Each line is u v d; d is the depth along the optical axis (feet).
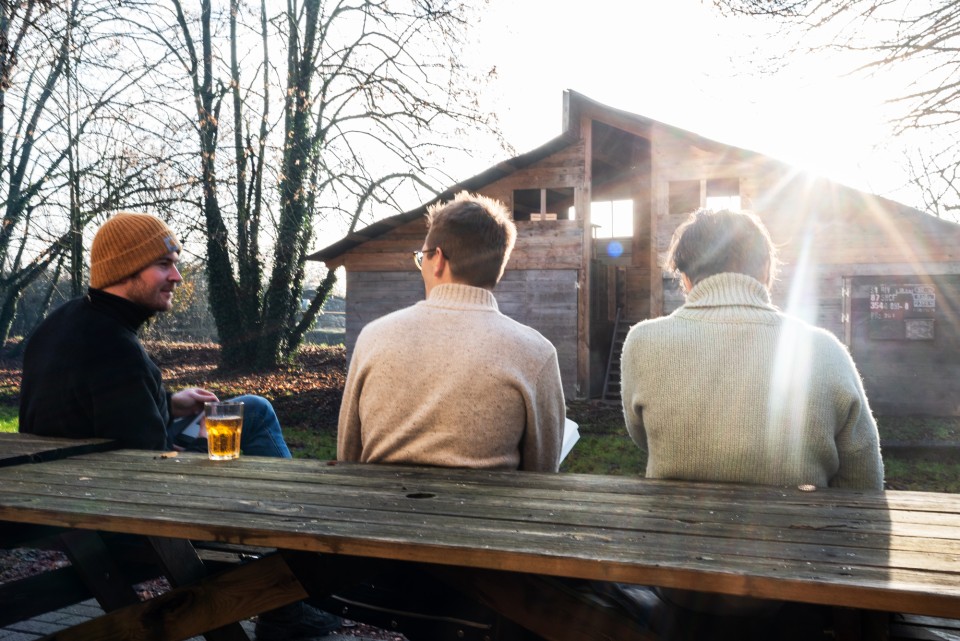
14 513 6.08
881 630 5.37
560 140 52.08
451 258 7.76
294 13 70.08
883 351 48.78
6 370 82.79
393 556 4.97
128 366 9.11
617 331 61.21
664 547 4.76
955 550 4.66
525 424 7.64
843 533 5.04
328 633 10.37
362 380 7.84
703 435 6.89
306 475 7.04
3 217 63.41
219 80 66.33
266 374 72.02
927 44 30.40
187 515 5.68
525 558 4.68
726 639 5.85
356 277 58.13
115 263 9.32
